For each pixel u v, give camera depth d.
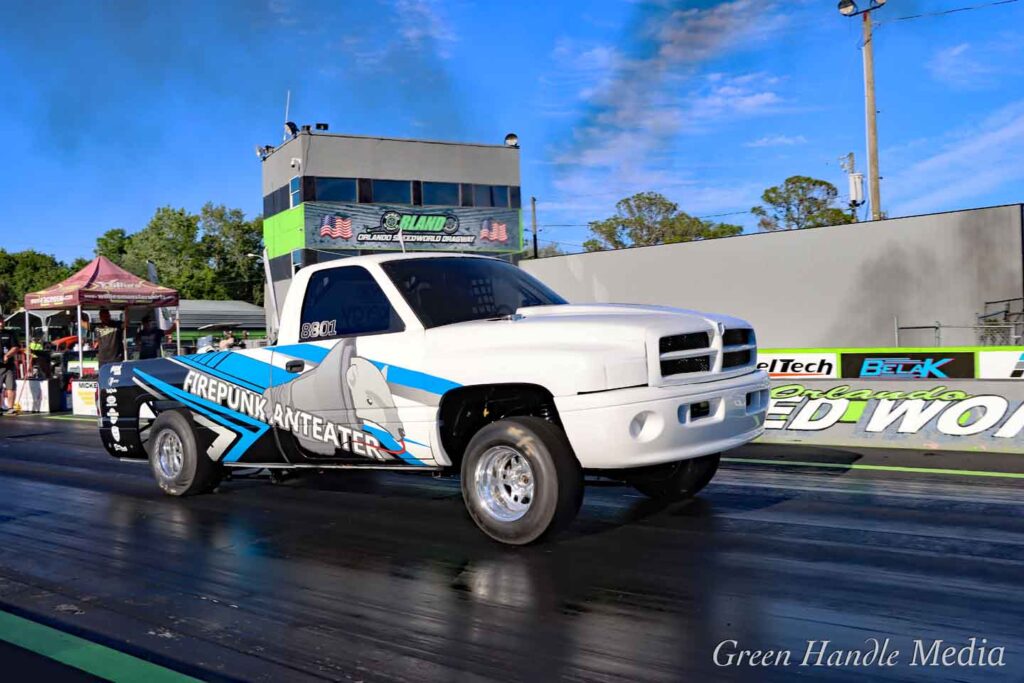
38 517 6.63
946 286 19.61
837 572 4.43
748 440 5.26
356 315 5.71
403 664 3.39
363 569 4.78
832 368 11.83
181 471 7.01
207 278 62.94
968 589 4.10
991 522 5.45
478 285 5.69
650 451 4.61
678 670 3.24
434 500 6.72
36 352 19.06
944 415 8.76
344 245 33.12
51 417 16.38
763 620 3.75
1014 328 18.33
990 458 8.03
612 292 23.56
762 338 21.47
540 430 4.81
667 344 4.75
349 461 5.86
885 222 20.25
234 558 5.14
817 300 20.92
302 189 32.41
